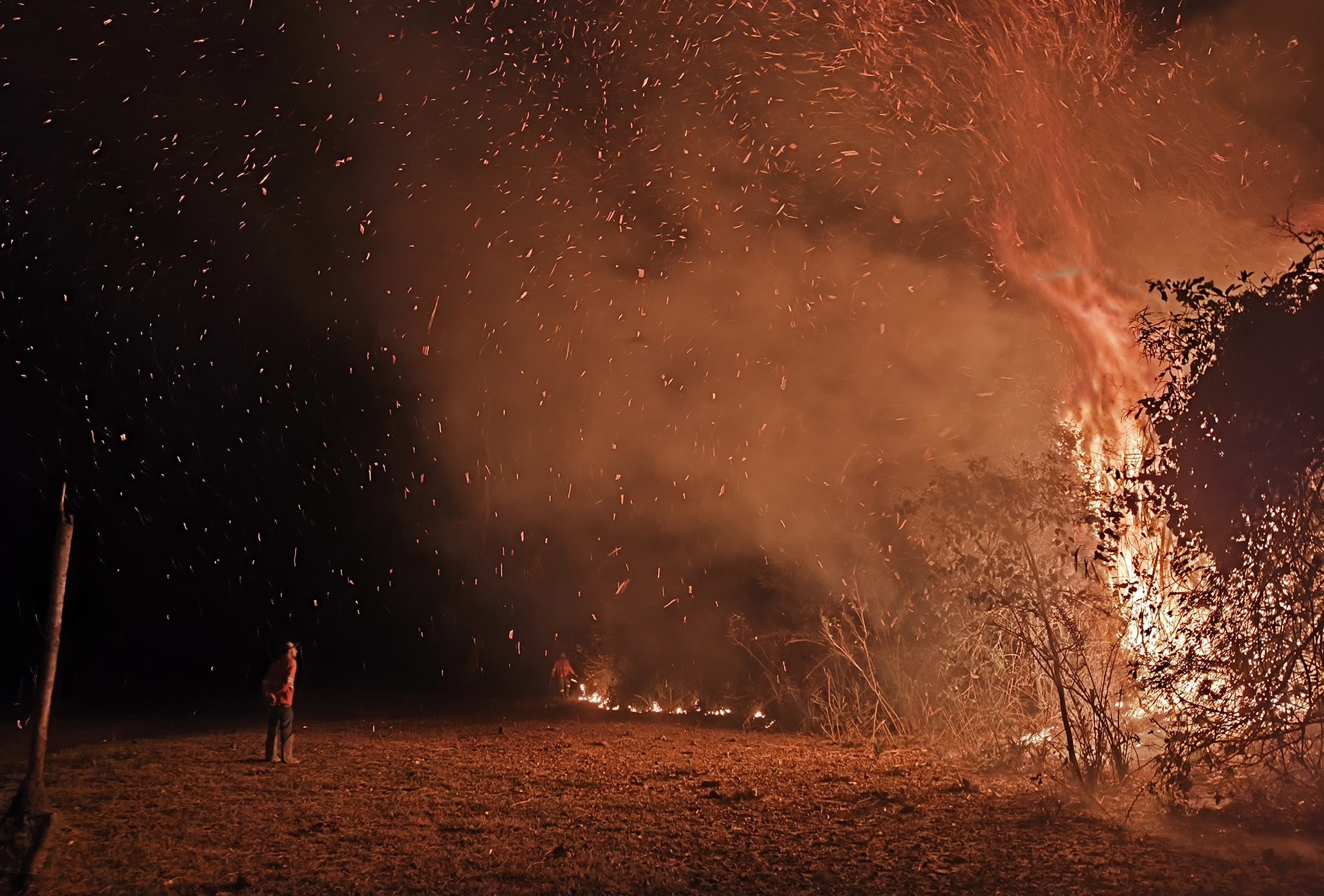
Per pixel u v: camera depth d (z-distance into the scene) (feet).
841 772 31.14
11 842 22.21
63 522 24.84
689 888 19.72
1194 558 22.91
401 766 35.40
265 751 37.17
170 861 22.59
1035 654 28.53
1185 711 23.25
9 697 66.44
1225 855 19.29
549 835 24.31
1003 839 21.76
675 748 38.40
